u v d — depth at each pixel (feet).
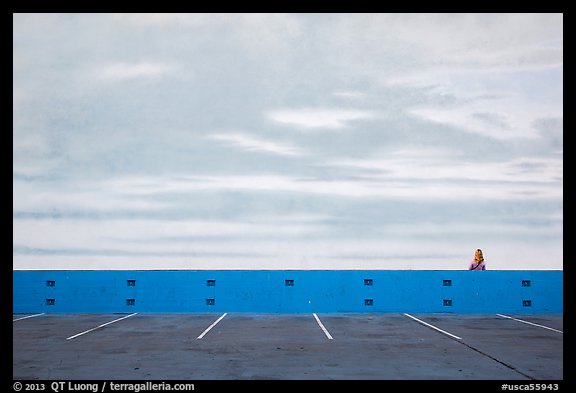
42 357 39.24
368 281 69.46
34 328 54.85
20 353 40.86
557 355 39.81
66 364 36.78
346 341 46.14
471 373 33.94
